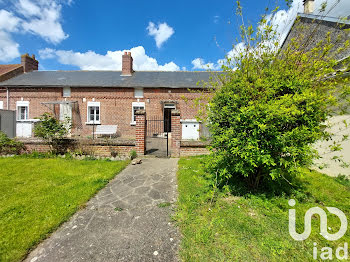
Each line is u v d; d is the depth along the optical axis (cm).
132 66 1484
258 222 220
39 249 185
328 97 246
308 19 494
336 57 374
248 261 165
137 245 190
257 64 294
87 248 186
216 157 286
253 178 314
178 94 1241
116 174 422
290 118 229
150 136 1193
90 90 1227
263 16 282
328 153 415
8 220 225
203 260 167
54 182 357
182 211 252
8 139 600
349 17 393
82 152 587
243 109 240
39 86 1189
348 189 328
